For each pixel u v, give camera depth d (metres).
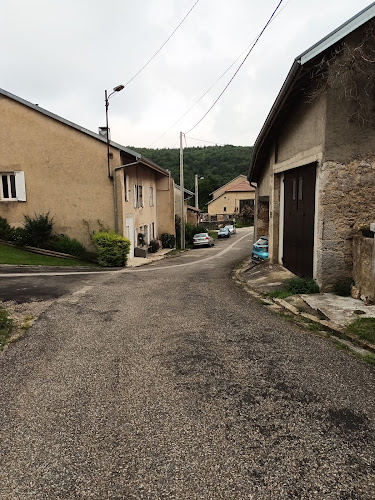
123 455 2.49
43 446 2.61
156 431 2.75
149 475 2.29
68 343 4.75
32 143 15.91
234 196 62.56
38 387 3.52
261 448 2.52
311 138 7.30
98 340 4.85
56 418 2.97
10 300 7.23
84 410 3.08
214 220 54.28
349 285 6.68
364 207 6.68
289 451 2.49
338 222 6.72
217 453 2.48
